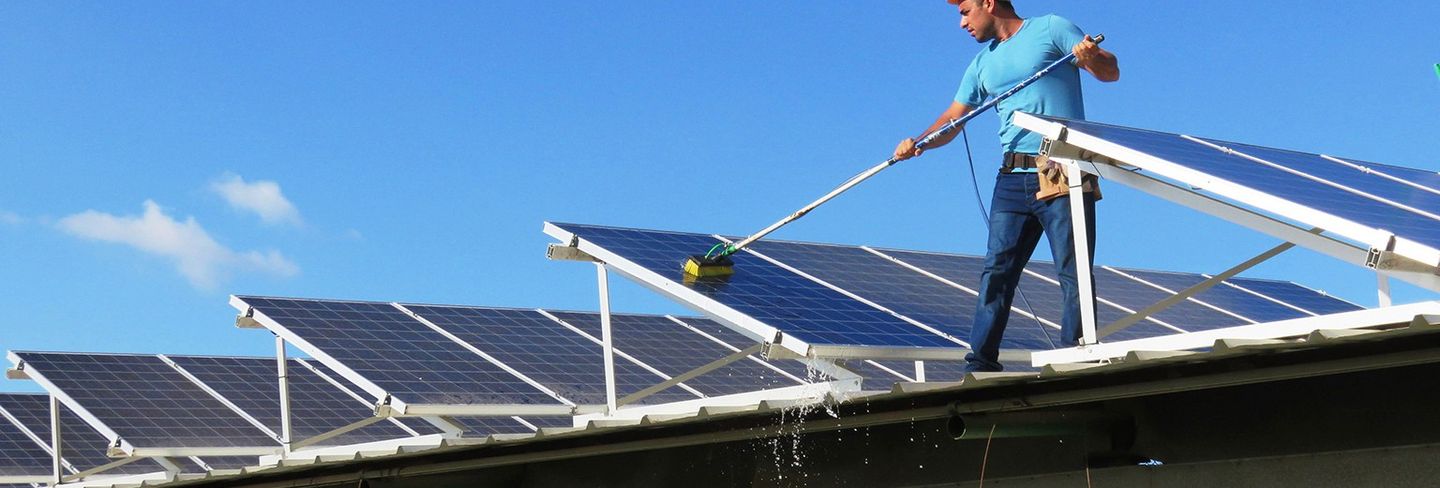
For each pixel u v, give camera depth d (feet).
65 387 49.93
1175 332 41.63
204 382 53.47
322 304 44.80
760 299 33.12
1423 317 19.15
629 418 29.25
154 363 54.39
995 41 32.45
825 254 40.09
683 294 33.06
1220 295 46.85
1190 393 26.32
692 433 30.01
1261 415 25.22
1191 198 27.45
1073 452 27.73
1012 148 31.04
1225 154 29.53
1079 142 27.61
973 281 40.60
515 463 33.99
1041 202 30.30
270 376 55.62
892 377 42.73
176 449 47.37
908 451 30.55
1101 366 22.57
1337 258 25.49
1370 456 23.75
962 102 32.81
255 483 41.04
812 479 32.17
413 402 38.04
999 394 25.13
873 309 34.32
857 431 31.50
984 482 29.14
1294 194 25.32
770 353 30.66
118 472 59.93
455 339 44.45
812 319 32.09
